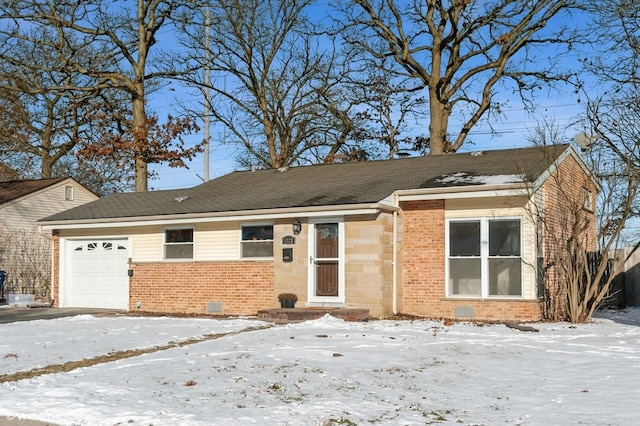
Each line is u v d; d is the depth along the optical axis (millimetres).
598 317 18734
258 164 39812
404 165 21984
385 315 17797
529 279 17109
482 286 17672
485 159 20594
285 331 14414
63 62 31531
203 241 21094
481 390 8898
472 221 17969
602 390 8672
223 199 21781
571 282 17078
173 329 15344
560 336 13859
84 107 37375
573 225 18234
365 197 18047
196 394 8812
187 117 36156
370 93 36062
